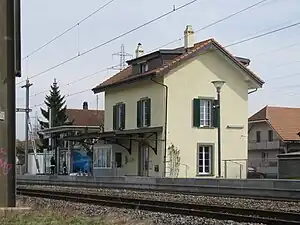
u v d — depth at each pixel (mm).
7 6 12305
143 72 43000
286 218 14859
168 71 39406
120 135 41406
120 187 34531
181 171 39188
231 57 41281
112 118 46781
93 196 24094
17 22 12359
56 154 52938
